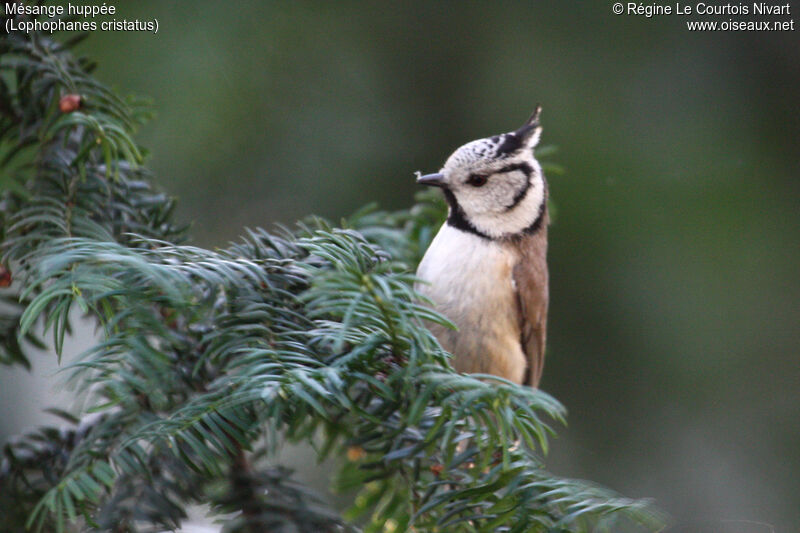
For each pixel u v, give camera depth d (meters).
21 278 4.18
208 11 8.56
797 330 8.56
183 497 4.71
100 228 4.80
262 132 8.70
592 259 8.70
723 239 8.62
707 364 8.61
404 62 9.20
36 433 4.89
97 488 3.67
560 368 8.80
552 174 8.73
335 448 5.73
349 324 3.83
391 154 8.95
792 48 9.35
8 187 5.57
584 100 9.00
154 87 8.34
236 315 3.94
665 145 8.90
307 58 8.90
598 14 9.32
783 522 8.29
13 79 5.84
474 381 3.59
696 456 8.62
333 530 4.96
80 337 8.71
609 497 3.89
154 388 3.99
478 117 9.09
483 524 4.05
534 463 4.10
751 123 9.10
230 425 3.80
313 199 8.82
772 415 8.61
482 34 9.30
